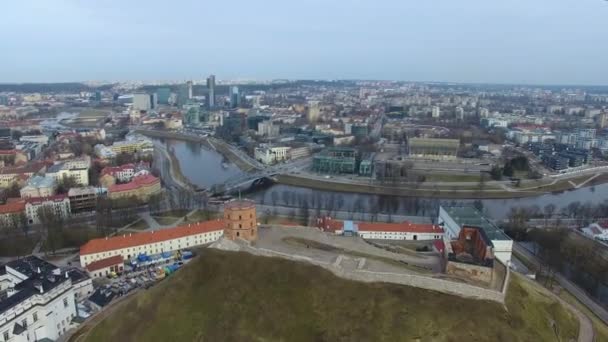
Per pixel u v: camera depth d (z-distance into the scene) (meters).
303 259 153.88
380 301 133.25
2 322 157.12
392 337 123.62
